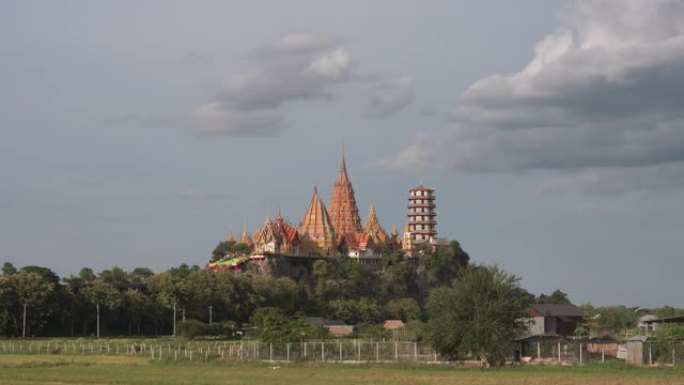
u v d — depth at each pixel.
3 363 167.25
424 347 174.75
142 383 121.31
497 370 141.00
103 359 181.25
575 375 130.38
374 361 160.75
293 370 143.25
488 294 155.75
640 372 135.25
